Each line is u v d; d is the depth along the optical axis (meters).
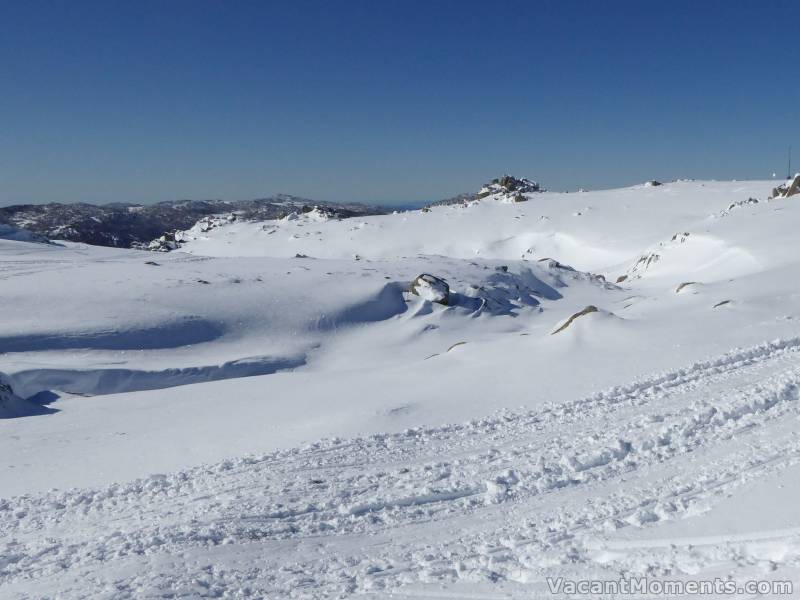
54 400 22.78
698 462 7.70
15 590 5.98
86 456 11.73
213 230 156.00
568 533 6.33
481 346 18.88
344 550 6.50
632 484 7.38
